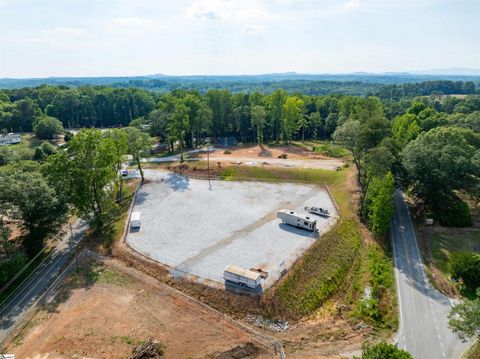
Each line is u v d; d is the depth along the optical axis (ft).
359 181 219.82
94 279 135.33
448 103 581.53
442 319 120.78
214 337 105.09
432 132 220.64
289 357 100.32
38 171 188.85
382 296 133.69
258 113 351.87
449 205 191.52
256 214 187.93
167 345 100.89
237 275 124.77
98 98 551.59
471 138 245.65
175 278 132.05
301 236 162.40
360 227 179.63
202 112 336.90
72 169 163.22
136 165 283.18
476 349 106.32
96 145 172.76
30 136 454.40
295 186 230.68
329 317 120.88
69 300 123.03
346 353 103.14
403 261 157.58
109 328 107.45
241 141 391.04
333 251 155.02
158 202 206.90
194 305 118.93
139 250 152.35
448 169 184.24
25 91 639.35
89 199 168.66
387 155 183.83
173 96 411.54
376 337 111.04
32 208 151.64
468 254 144.87
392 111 524.52
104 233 173.47
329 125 411.13
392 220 197.88
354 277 144.77
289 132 362.33
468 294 134.41
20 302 124.47
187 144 362.12
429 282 142.20
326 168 256.32
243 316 116.16
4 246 149.38
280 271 133.28
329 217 183.21
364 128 207.31
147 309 116.98
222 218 183.42
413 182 201.77
